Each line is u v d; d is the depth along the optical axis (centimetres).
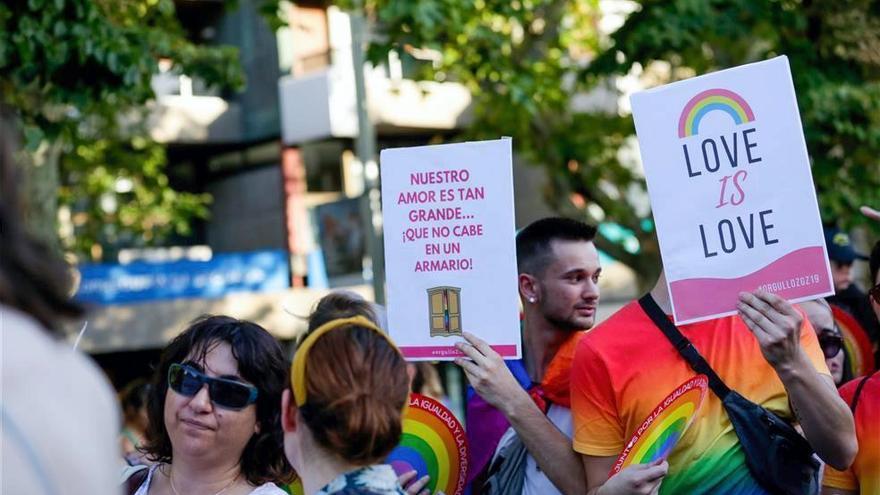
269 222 2417
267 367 395
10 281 207
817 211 389
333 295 448
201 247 2539
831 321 533
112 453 212
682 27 1120
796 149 391
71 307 216
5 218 209
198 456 389
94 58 901
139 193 1941
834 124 1067
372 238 1553
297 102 2297
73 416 204
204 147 2520
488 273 430
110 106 1448
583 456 416
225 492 392
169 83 2317
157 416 407
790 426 399
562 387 476
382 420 281
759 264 394
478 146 432
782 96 393
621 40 1174
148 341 2075
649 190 407
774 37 1137
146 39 990
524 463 469
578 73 1388
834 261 682
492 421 488
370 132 1566
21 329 204
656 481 378
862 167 1109
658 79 1808
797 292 390
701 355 406
